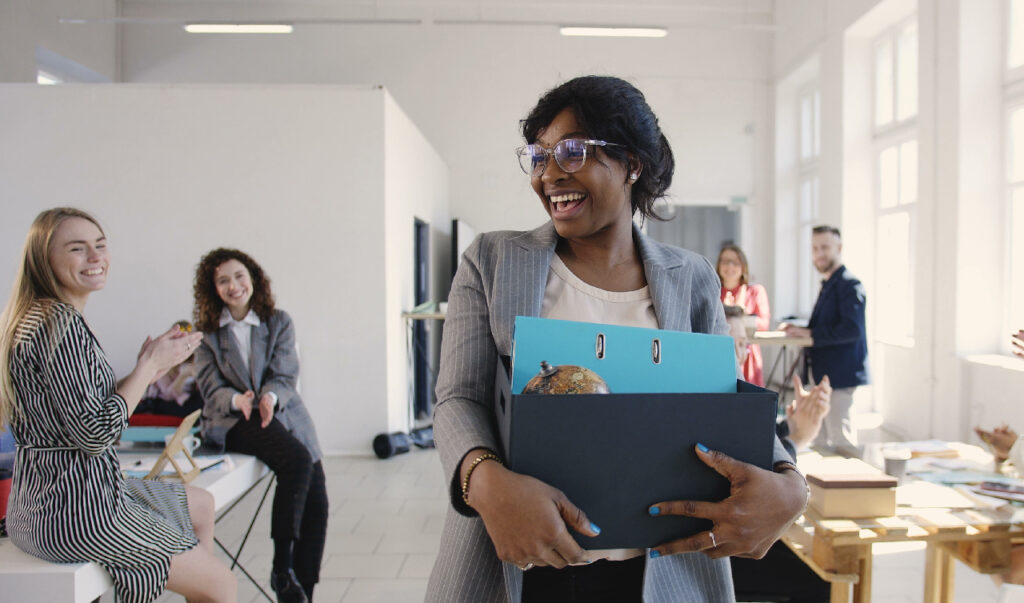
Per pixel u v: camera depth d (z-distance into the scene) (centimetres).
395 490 403
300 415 262
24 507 151
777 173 841
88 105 467
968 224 453
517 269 85
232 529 332
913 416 546
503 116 849
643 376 76
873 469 163
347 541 322
